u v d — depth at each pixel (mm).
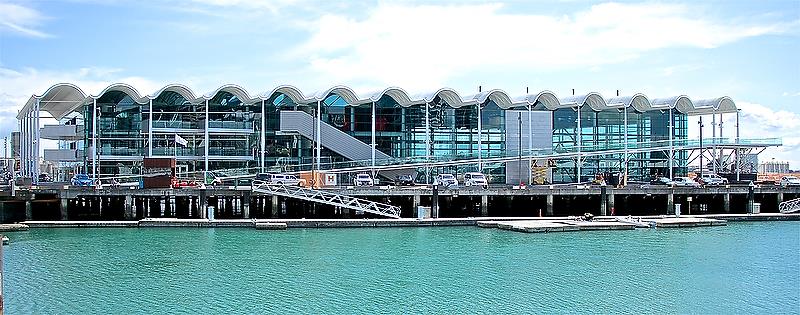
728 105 87000
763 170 149250
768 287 35625
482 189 60062
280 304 32156
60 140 89688
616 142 87812
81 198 60312
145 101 77438
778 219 62125
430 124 83125
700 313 31172
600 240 49094
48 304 31953
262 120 79188
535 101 84125
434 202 58625
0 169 112875
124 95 77875
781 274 38469
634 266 40188
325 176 68750
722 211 67438
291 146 81000
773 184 76625
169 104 78438
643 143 86125
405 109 82875
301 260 41375
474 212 64438
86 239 48094
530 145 84312
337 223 54656
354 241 48000
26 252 43250
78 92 76062
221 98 79312
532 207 65062
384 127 82500
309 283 35906
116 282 35938
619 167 87062
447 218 57625
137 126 78438
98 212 59938
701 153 85000
